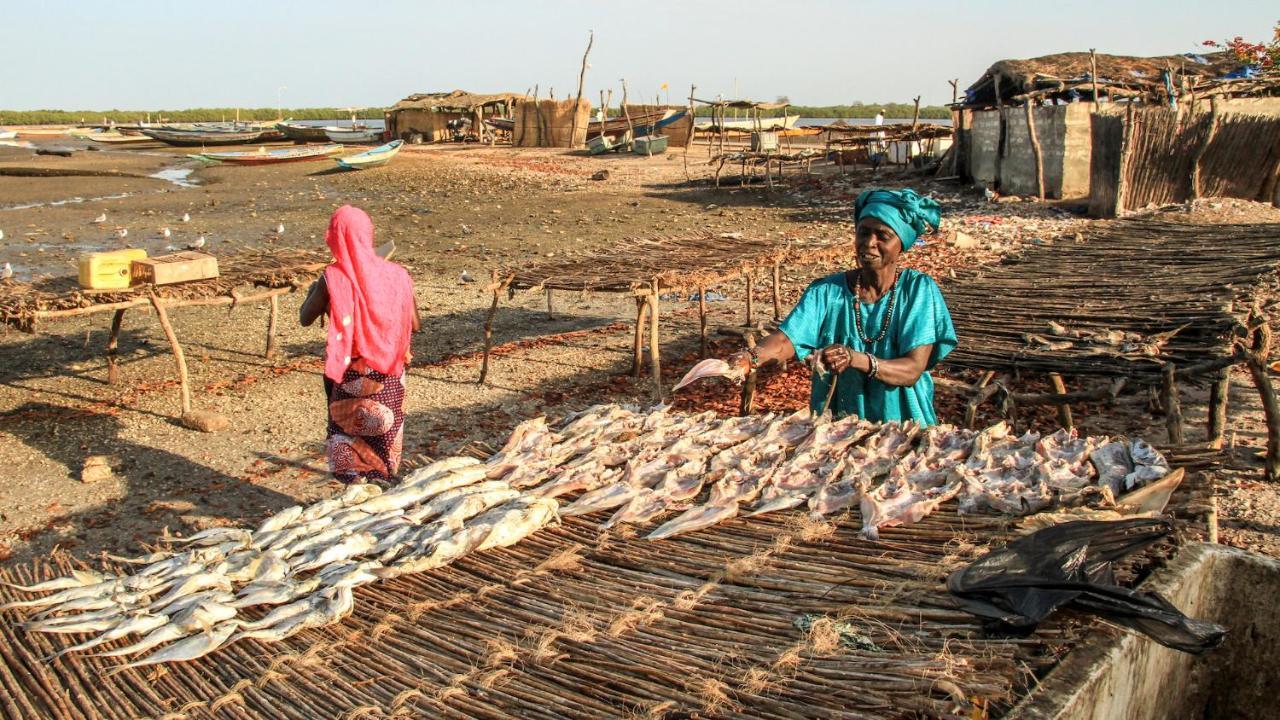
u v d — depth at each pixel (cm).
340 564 291
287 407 914
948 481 326
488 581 288
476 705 224
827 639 234
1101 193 1831
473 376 1005
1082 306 696
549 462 369
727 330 956
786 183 2880
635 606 265
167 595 273
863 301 438
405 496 334
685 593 269
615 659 239
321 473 748
